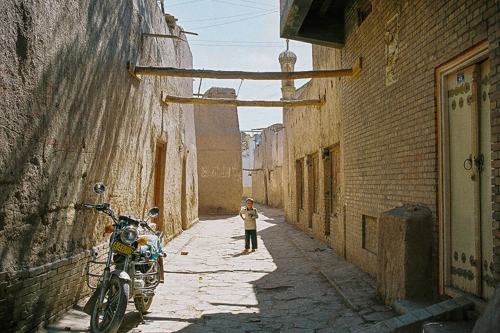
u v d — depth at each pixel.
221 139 22.64
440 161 4.53
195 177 17.11
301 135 14.09
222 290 6.22
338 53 8.89
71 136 4.91
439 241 4.50
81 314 4.76
